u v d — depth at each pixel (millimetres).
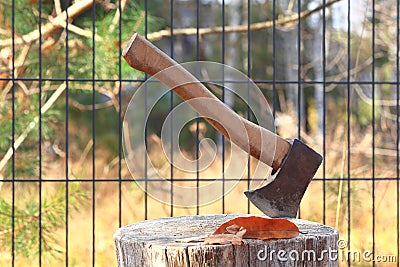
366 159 6875
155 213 6551
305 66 8445
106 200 7527
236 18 9648
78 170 7164
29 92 5496
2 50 5410
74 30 5445
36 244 5117
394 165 6801
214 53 9828
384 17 7180
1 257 5113
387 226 6102
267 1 8562
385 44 7285
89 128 8656
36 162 5520
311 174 2250
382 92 8008
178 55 9633
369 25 7312
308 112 8906
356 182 5965
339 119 7930
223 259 2057
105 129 8742
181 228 2379
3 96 5410
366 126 7809
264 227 2162
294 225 2168
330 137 7305
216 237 2111
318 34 8797
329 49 8055
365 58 7676
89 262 6047
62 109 7191
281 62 9773
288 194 2252
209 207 6414
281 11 8297
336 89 8227
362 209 6188
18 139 5391
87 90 5871
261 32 9820
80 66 5594
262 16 9594
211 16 9633
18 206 5500
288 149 2242
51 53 5559
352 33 7559
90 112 8672
